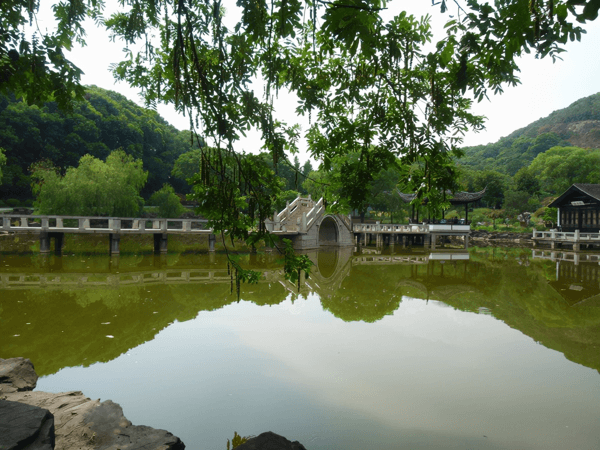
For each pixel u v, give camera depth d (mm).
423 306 10766
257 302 10805
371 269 18812
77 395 4797
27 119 46219
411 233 32688
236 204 3768
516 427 4484
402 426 4461
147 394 5148
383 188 37906
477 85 2957
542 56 2383
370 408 4875
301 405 4918
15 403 2732
